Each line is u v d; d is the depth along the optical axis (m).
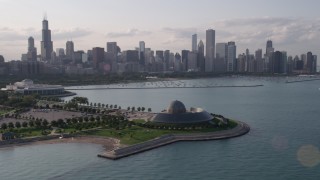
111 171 173.88
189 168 176.25
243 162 184.38
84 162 187.75
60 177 167.25
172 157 194.38
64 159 193.25
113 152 197.75
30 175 170.25
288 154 197.75
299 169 172.62
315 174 165.75
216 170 172.75
